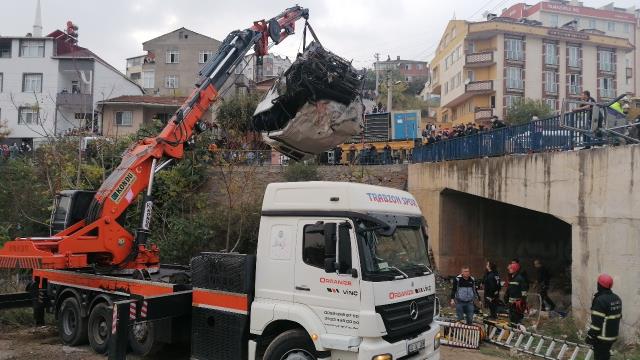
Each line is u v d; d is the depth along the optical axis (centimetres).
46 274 1119
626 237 1041
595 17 6581
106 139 2338
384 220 709
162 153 1070
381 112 2838
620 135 1078
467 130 1964
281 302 718
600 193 1110
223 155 2167
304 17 1283
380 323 647
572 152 1196
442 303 1540
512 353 1039
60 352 980
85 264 992
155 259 1090
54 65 4059
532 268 2033
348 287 661
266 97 1073
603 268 1094
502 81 4872
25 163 2281
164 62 4912
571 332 1123
